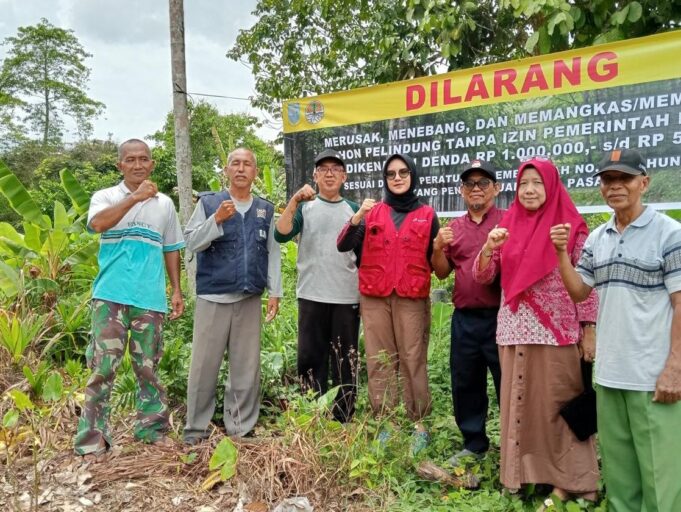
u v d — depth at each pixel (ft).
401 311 11.29
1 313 16.07
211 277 11.34
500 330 9.62
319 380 12.32
